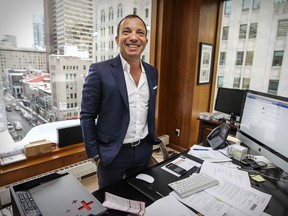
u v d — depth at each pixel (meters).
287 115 1.04
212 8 2.95
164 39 2.99
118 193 0.97
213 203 0.91
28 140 2.06
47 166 1.99
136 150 1.29
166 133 3.42
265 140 1.18
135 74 1.27
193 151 1.44
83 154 2.21
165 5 2.88
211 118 2.74
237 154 1.34
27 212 0.71
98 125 1.26
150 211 0.84
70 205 0.76
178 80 3.15
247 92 1.39
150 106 1.32
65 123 2.28
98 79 1.16
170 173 1.16
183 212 0.85
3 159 1.83
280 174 1.17
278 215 0.85
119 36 1.20
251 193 0.98
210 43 3.07
